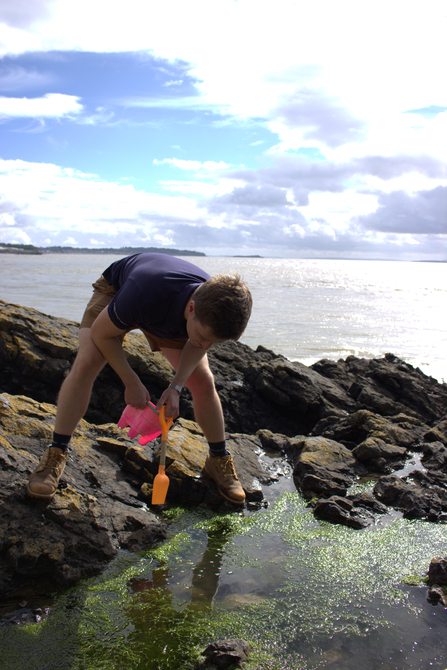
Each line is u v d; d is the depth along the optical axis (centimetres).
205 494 312
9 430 307
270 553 255
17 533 234
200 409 296
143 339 540
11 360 489
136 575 233
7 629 194
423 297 4256
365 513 303
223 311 194
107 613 205
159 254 253
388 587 225
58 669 173
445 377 1184
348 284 6169
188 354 246
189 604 211
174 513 300
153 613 205
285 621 200
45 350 497
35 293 3086
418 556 253
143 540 262
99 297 271
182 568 240
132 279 229
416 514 300
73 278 4975
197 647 185
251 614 204
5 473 261
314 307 3077
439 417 524
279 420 526
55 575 226
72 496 268
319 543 266
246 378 558
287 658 178
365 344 1727
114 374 489
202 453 347
